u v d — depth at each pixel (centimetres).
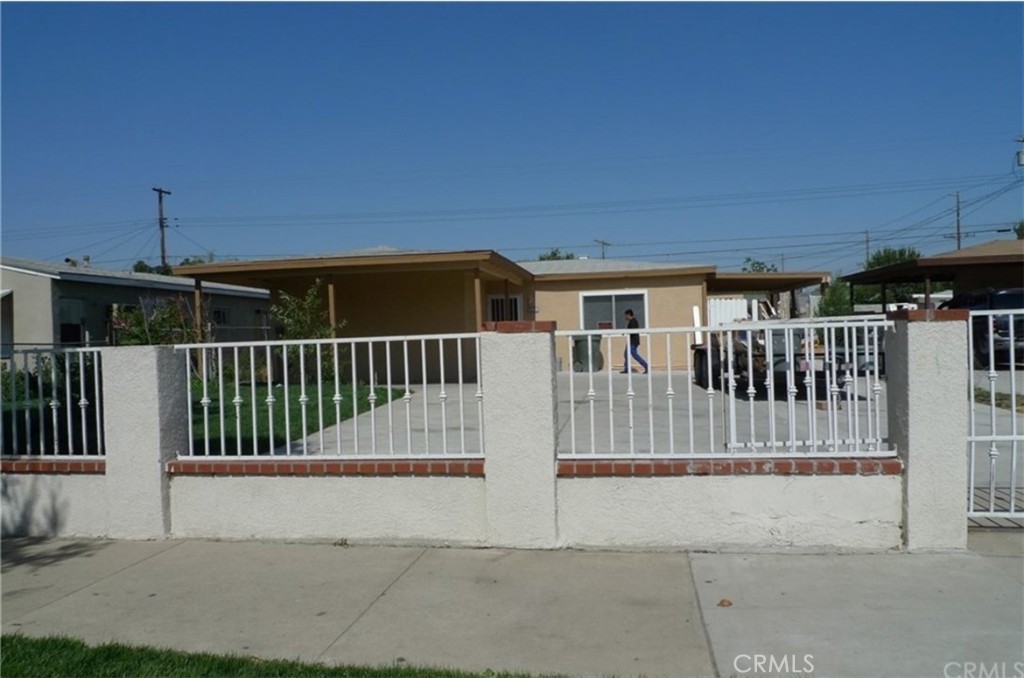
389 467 661
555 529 642
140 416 697
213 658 461
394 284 2070
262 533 686
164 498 697
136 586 593
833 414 642
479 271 1870
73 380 811
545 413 640
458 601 548
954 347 604
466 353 2052
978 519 684
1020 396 1432
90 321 2547
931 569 579
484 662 457
